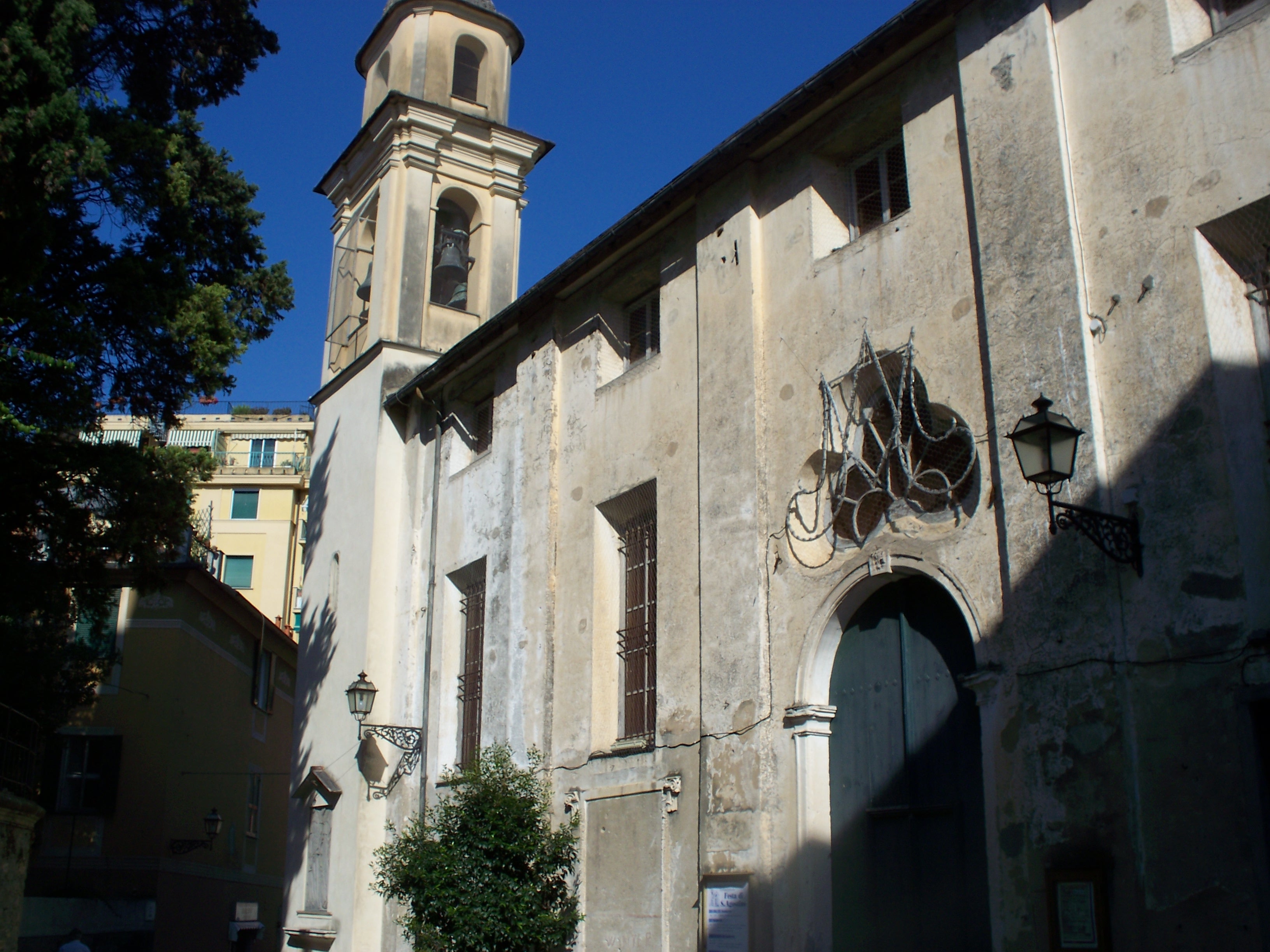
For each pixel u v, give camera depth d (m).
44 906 23.31
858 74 12.12
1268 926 7.60
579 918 13.55
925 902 10.38
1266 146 8.72
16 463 12.96
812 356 12.31
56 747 26.95
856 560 11.28
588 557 15.07
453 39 23.20
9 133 11.18
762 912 11.29
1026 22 10.55
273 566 48.56
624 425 14.93
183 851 27.33
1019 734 9.34
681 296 14.41
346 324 22.84
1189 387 8.80
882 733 11.07
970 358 10.63
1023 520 9.66
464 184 22.47
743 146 13.35
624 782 13.47
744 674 12.12
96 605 14.98
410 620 18.81
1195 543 8.53
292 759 20.66
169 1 14.17
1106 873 8.48
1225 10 9.56
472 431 19.11
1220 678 8.18
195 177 14.73
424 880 13.27
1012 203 10.32
